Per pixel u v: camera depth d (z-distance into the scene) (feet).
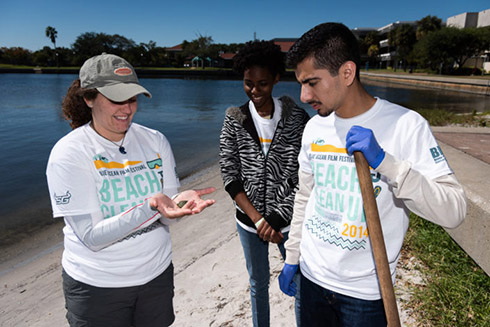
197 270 9.70
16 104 70.85
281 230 6.12
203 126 44.24
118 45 345.72
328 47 3.80
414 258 9.02
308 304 4.96
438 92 98.53
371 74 185.88
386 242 4.21
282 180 6.11
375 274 4.27
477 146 14.48
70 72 281.95
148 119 50.85
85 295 4.72
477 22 181.16
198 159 27.45
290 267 5.32
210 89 124.98
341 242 4.31
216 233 12.25
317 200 4.65
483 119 31.81
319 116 4.65
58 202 4.38
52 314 8.82
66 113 5.08
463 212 3.63
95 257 4.65
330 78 3.90
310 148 4.69
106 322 4.88
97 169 4.59
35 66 326.65
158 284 5.14
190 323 7.58
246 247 6.38
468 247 8.27
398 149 3.97
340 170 4.30
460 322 6.70
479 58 175.94
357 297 4.32
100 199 4.65
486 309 6.91
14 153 30.14
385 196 4.11
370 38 282.97
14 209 17.56
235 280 9.09
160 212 4.41
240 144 6.19
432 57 168.55
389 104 4.15
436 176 3.74
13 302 9.55
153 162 5.15
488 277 7.95
